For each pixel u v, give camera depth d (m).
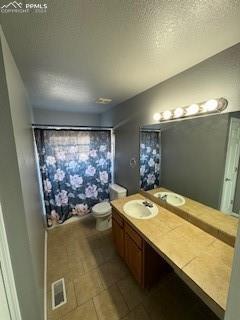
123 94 2.33
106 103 2.82
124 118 2.76
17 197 1.01
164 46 1.19
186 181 1.72
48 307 1.51
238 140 1.24
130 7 0.84
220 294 0.88
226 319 0.64
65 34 1.03
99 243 2.46
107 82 1.88
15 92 1.21
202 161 1.54
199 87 1.46
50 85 1.91
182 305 1.52
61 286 1.73
